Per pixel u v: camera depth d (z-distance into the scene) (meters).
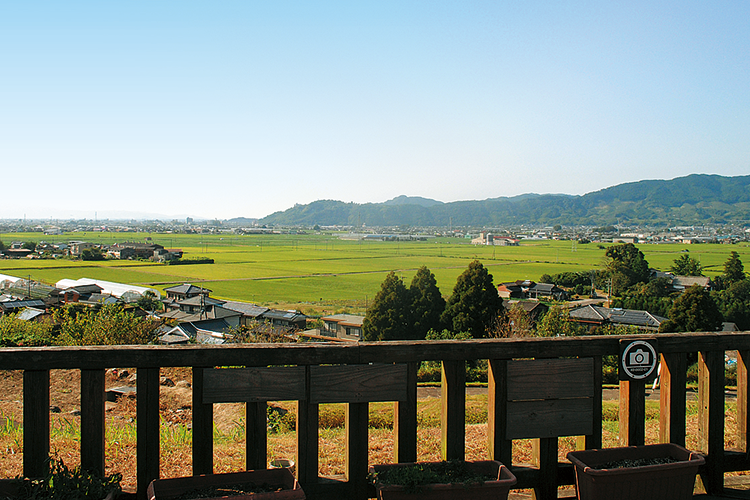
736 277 63.72
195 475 2.60
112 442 4.65
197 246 161.50
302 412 2.68
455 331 31.75
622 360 2.93
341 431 6.65
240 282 74.75
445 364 2.82
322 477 2.84
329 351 2.68
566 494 3.23
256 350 2.63
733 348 3.09
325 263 105.44
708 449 3.07
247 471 2.56
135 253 117.25
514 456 4.90
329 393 2.69
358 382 2.71
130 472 3.80
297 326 42.75
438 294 33.75
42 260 107.00
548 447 2.90
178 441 4.84
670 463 2.68
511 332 30.62
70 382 10.30
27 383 2.54
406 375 2.76
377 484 2.56
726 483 3.25
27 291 56.91
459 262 107.44
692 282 65.00
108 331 18.45
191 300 48.84
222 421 8.30
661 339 3.00
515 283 69.56
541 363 2.85
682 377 3.04
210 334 36.72
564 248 153.75
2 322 22.64
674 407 3.03
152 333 19.50
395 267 97.06
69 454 4.37
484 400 12.09
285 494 2.35
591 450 2.86
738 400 3.17
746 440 3.12
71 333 19.41
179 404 8.95
